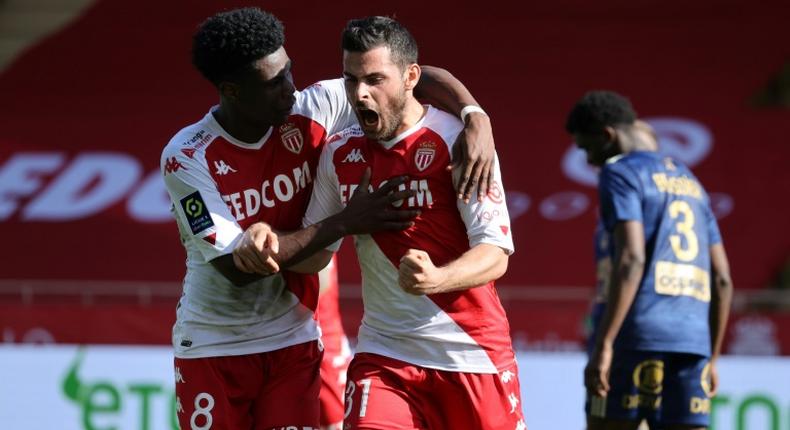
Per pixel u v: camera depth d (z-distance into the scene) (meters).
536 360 26.19
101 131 38.41
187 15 41.56
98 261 35.09
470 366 14.01
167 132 38.28
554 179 36.09
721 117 37.50
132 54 40.62
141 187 36.84
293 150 14.52
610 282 18.52
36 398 26.58
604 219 18.97
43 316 28.27
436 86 14.47
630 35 39.88
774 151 36.66
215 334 14.68
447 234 13.84
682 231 19.09
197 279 14.80
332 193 14.32
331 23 40.56
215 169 14.23
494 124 37.56
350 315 27.69
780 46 39.25
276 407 14.65
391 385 14.03
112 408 26.41
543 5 40.72
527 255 34.34
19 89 39.75
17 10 43.47
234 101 13.91
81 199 36.56
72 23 41.59
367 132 13.56
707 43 39.47
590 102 20.58
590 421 19.30
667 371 19.05
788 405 25.34
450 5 40.88
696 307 19.02
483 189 13.42
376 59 13.22
